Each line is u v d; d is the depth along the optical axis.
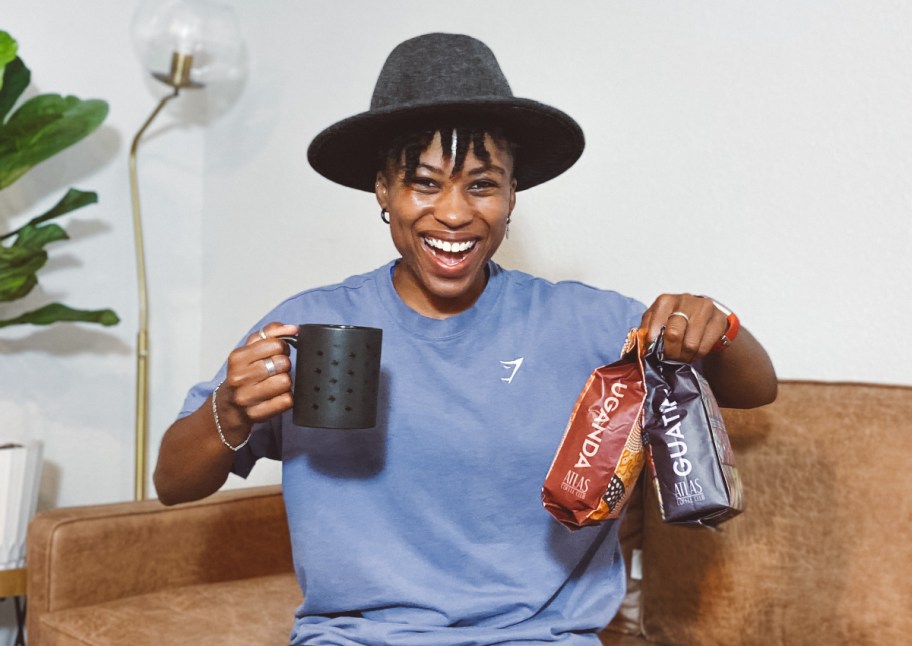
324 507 1.14
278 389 0.99
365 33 2.33
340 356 0.97
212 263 2.79
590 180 1.84
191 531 1.80
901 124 1.43
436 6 2.16
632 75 1.78
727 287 1.64
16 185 2.49
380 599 1.11
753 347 1.11
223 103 2.76
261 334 1.02
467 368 1.14
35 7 2.50
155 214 2.73
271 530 1.91
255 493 1.91
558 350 1.15
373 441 1.14
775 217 1.58
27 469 2.10
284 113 2.56
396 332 1.17
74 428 2.60
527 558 1.13
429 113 1.06
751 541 1.36
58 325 2.56
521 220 1.96
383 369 1.15
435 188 1.10
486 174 1.09
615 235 1.80
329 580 1.12
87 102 2.25
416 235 1.11
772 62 1.58
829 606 1.27
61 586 1.64
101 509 1.74
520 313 1.17
